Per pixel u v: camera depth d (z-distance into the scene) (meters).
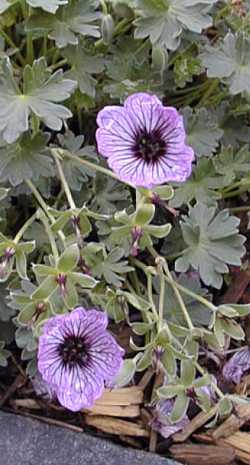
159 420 0.19
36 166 0.18
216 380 0.19
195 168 0.20
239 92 0.19
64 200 0.19
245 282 0.21
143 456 0.18
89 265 0.17
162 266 0.18
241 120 0.21
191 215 0.19
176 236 0.20
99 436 0.19
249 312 0.17
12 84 0.18
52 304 0.16
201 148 0.19
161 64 0.19
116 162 0.16
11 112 0.17
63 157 0.19
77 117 0.21
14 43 0.20
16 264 0.17
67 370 0.16
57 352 0.16
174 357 0.17
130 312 0.20
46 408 0.19
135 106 0.16
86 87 0.19
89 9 0.19
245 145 0.20
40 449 0.18
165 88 0.20
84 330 0.16
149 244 0.17
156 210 0.20
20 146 0.18
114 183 0.19
